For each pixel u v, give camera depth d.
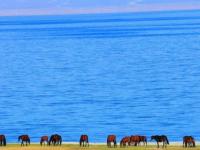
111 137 123.31
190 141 122.19
